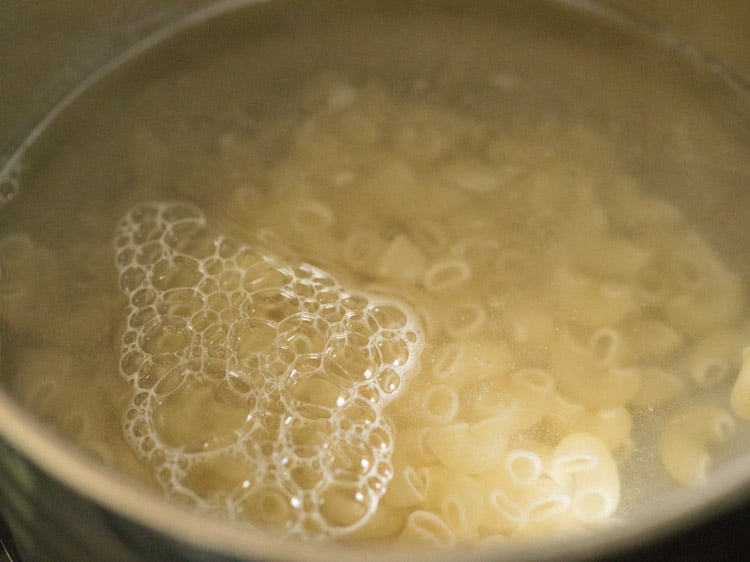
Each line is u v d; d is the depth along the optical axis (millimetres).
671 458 233
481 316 257
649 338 256
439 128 300
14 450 171
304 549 156
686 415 241
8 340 251
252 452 226
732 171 293
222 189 284
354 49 321
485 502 222
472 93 310
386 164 289
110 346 249
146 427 230
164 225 275
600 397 243
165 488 219
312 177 287
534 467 229
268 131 299
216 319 253
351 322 254
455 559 154
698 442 235
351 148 293
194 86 310
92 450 226
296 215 277
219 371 242
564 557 156
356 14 326
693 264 271
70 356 247
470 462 229
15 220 278
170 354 245
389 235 274
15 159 291
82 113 302
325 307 257
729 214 282
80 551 184
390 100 308
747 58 308
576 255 271
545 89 312
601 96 310
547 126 302
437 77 314
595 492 225
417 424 235
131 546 170
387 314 257
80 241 272
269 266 265
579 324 258
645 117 305
